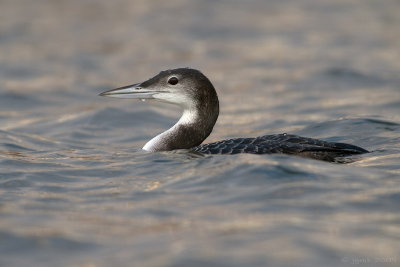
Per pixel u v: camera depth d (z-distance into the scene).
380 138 13.28
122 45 28.91
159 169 10.73
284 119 17.08
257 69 24.53
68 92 21.45
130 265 6.73
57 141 14.77
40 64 25.66
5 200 9.22
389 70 23.30
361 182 9.27
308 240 7.19
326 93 20.34
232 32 30.95
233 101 20.05
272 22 32.69
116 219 8.23
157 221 8.08
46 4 35.62
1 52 27.25
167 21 32.91
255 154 10.58
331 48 27.36
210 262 6.68
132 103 18.91
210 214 8.23
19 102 20.05
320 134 14.13
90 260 6.93
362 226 7.64
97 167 11.18
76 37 30.00
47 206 8.90
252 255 6.81
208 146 11.35
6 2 35.72
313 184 9.14
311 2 36.88
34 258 7.04
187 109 12.64
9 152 12.76
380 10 34.62
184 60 26.42
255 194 8.87
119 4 36.09
